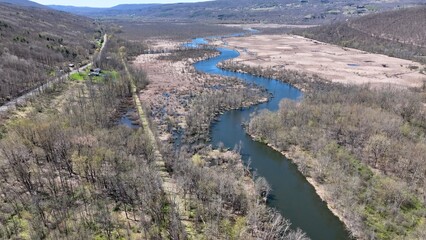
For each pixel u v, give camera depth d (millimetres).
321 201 64062
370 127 83500
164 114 109688
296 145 85812
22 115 91438
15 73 116562
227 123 104812
